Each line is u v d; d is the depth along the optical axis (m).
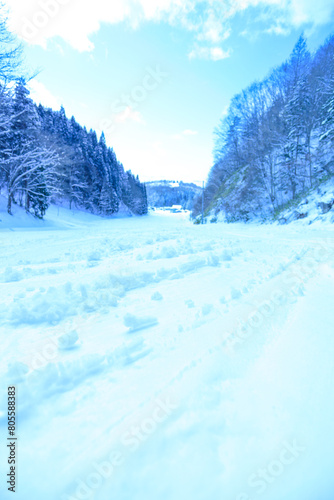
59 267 4.14
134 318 2.02
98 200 50.06
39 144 23.34
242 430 0.98
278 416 1.04
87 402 1.17
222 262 4.56
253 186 29.23
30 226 20.45
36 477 0.83
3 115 17.42
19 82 16.69
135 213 71.94
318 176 21.66
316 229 13.71
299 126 23.06
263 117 30.95
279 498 0.76
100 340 1.80
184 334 1.83
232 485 0.79
